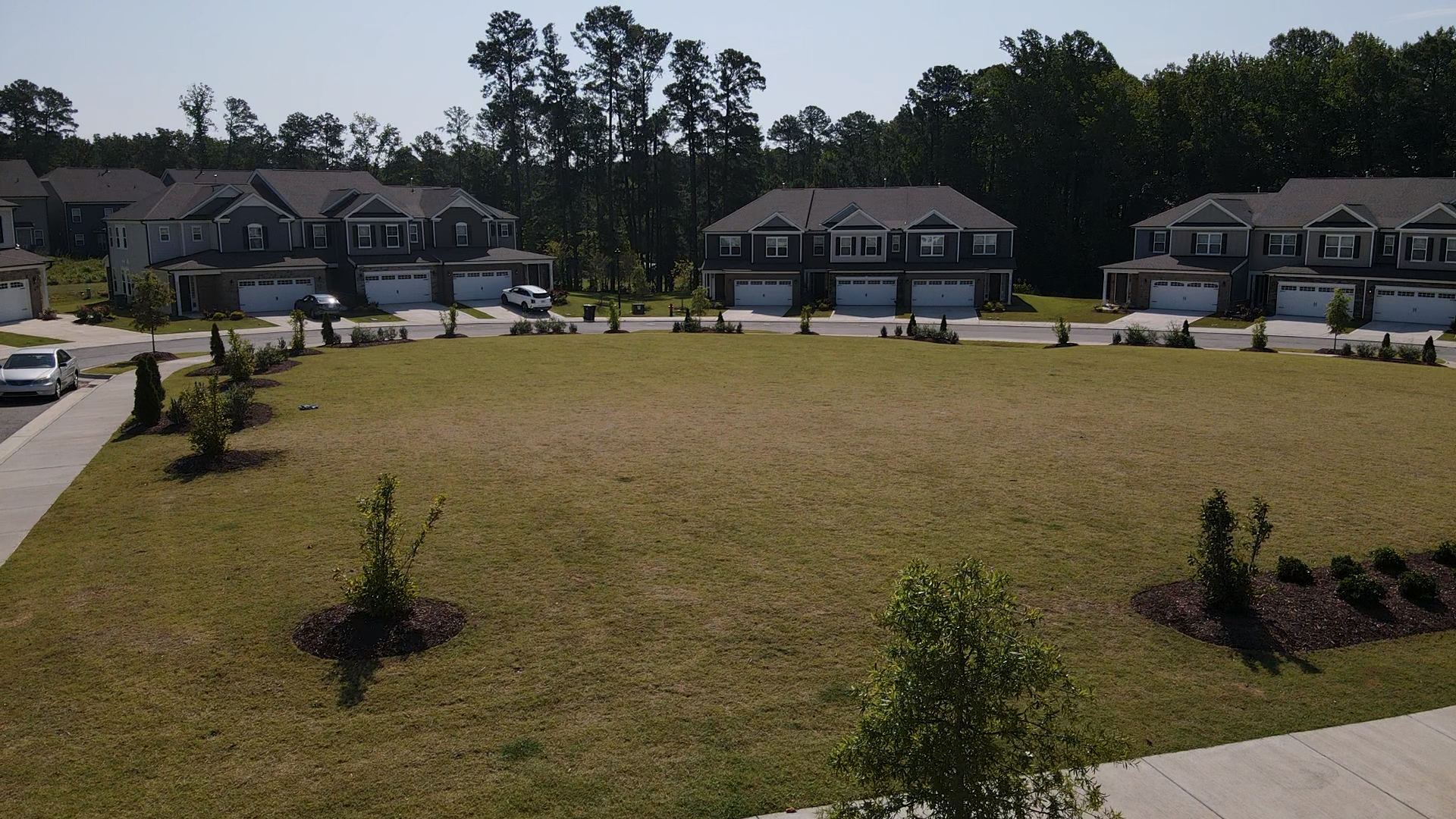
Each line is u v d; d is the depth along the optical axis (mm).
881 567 14312
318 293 59125
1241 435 23234
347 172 67625
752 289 67125
